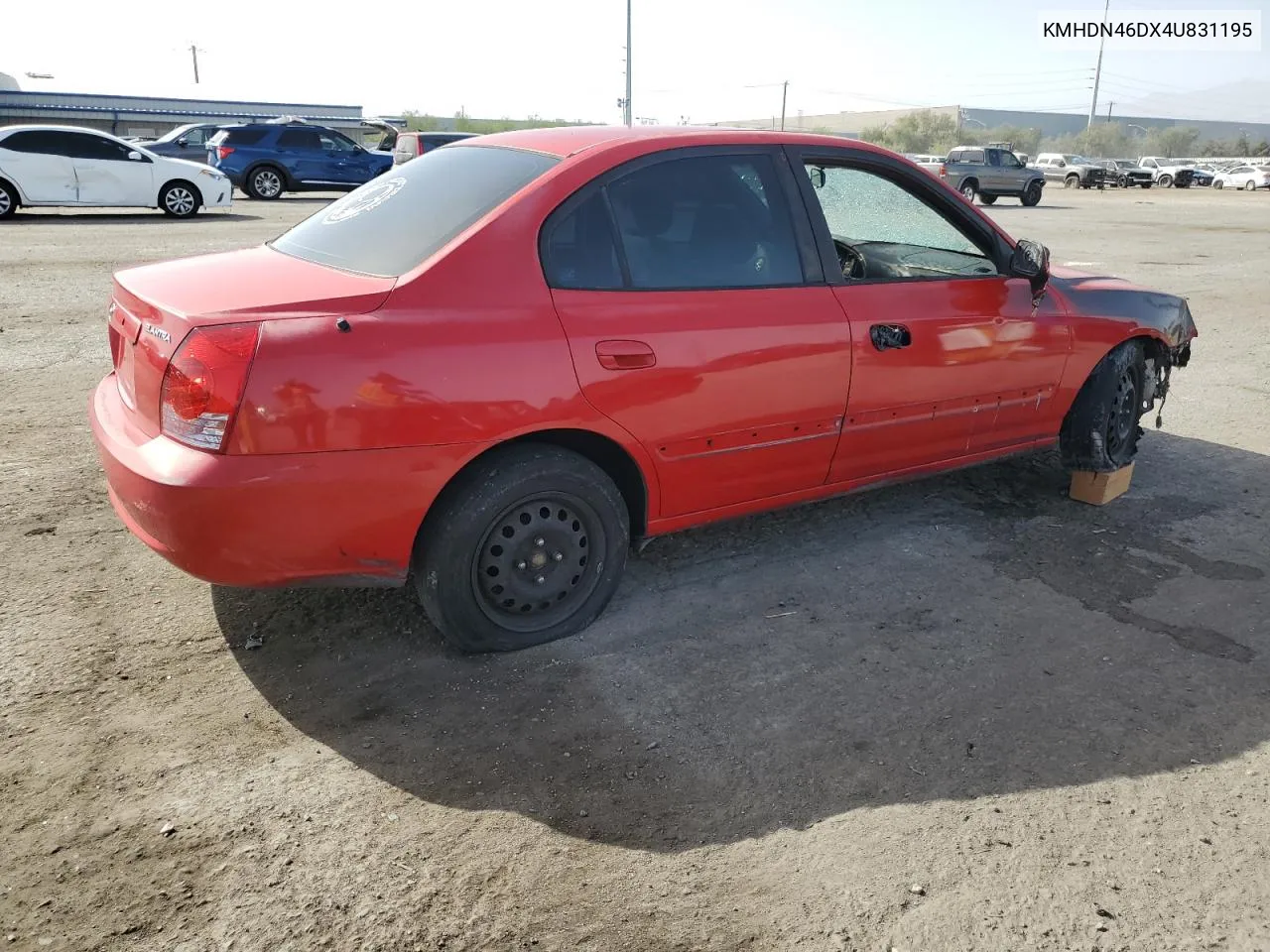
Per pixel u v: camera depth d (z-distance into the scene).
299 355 2.62
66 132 15.89
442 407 2.79
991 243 4.18
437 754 2.73
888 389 3.75
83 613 3.41
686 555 4.05
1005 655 3.31
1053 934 2.14
